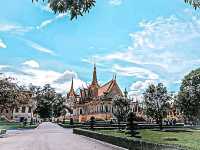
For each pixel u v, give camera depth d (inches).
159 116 2220.7
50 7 286.2
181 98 1865.2
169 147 583.5
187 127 2736.2
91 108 4402.1
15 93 2915.8
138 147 756.6
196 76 1814.7
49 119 6939.0
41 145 1086.4
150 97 2207.2
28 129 2679.6
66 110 6614.2
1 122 3806.6
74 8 287.7
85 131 1626.5
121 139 927.7
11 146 1043.3
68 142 1232.2
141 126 2559.1
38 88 6535.4
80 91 5157.5
